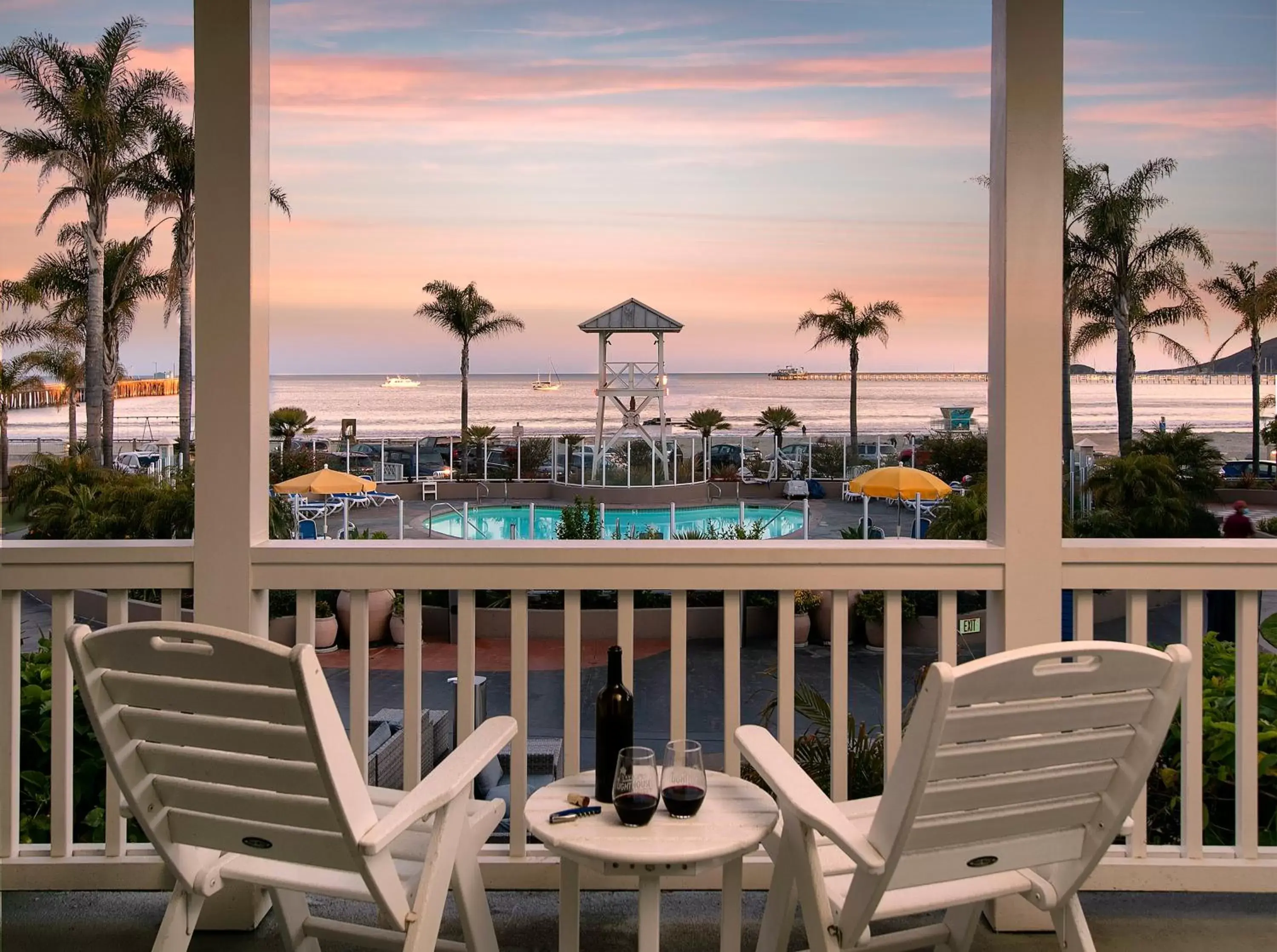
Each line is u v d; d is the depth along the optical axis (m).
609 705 1.88
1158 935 2.26
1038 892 1.76
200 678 1.62
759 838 1.73
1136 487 15.47
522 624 2.38
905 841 1.53
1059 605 2.34
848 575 2.36
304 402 53.44
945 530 11.44
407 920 1.66
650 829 1.76
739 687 2.37
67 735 2.42
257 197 2.35
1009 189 2.31
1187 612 2.37
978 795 1.59
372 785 4.05
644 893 1.71
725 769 2.38
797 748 4.00
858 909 1.63
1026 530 2.33
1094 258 22.84
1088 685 1.58
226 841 1.71
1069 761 1.63
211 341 2.32
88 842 2.83
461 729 2.35
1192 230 22.70
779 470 25.39
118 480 15.64
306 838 1.66
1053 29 2.29
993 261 2.43
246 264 2.31
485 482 22.64
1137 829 2.42
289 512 13.99
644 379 24.42
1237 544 2.34
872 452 27.12
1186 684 2.40
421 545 2.34
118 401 34.84
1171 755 3.06
